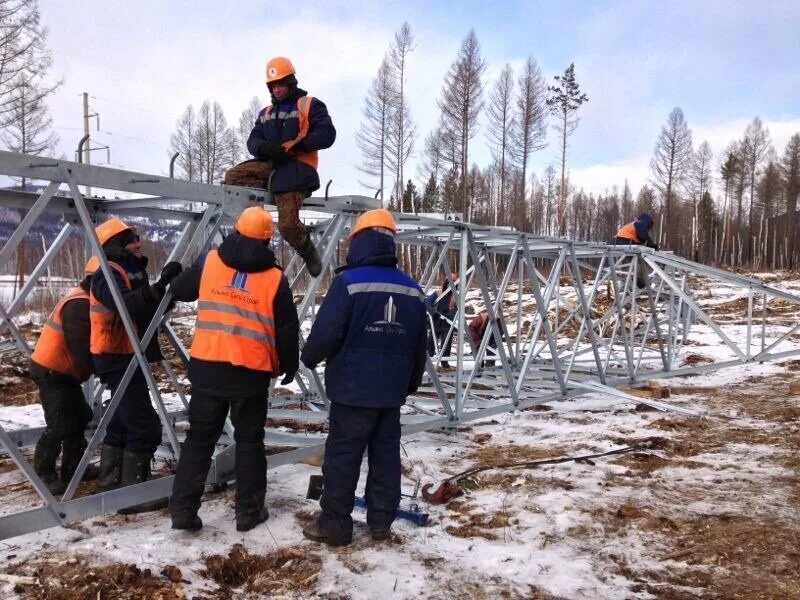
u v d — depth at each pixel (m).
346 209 5.14
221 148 39.28
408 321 3.69
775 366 10.31
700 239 53.31
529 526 3.98
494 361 10.10
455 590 3.18
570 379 8.21
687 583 3.32
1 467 4.98
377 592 3.13
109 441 4.35
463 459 5.44
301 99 4.48
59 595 2.93
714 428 6.46
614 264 8.46
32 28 20.52
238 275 3.67
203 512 4.04
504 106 42.31
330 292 3.64
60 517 3.63
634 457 5.39
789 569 3.42
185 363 5.01
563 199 43.22
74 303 4.23
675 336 10.45
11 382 8.44
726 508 4.28
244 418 3.77
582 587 3.23
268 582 3.21
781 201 56.16
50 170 3.54
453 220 6.23
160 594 2.98
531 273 6.83
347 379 3.59
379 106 37.28
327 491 3.64
